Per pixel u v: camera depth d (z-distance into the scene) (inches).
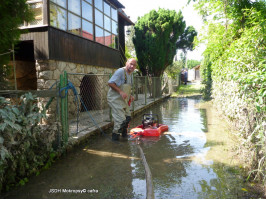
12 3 157.2
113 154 164.9
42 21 247.9
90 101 371.9
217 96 355.6
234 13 240.5
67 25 285.6
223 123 270.4
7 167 113.2
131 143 192.9
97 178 124.6
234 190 107.3
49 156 148.3
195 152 165.3
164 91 733.9
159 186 112.9
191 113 362.0
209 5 271.4
